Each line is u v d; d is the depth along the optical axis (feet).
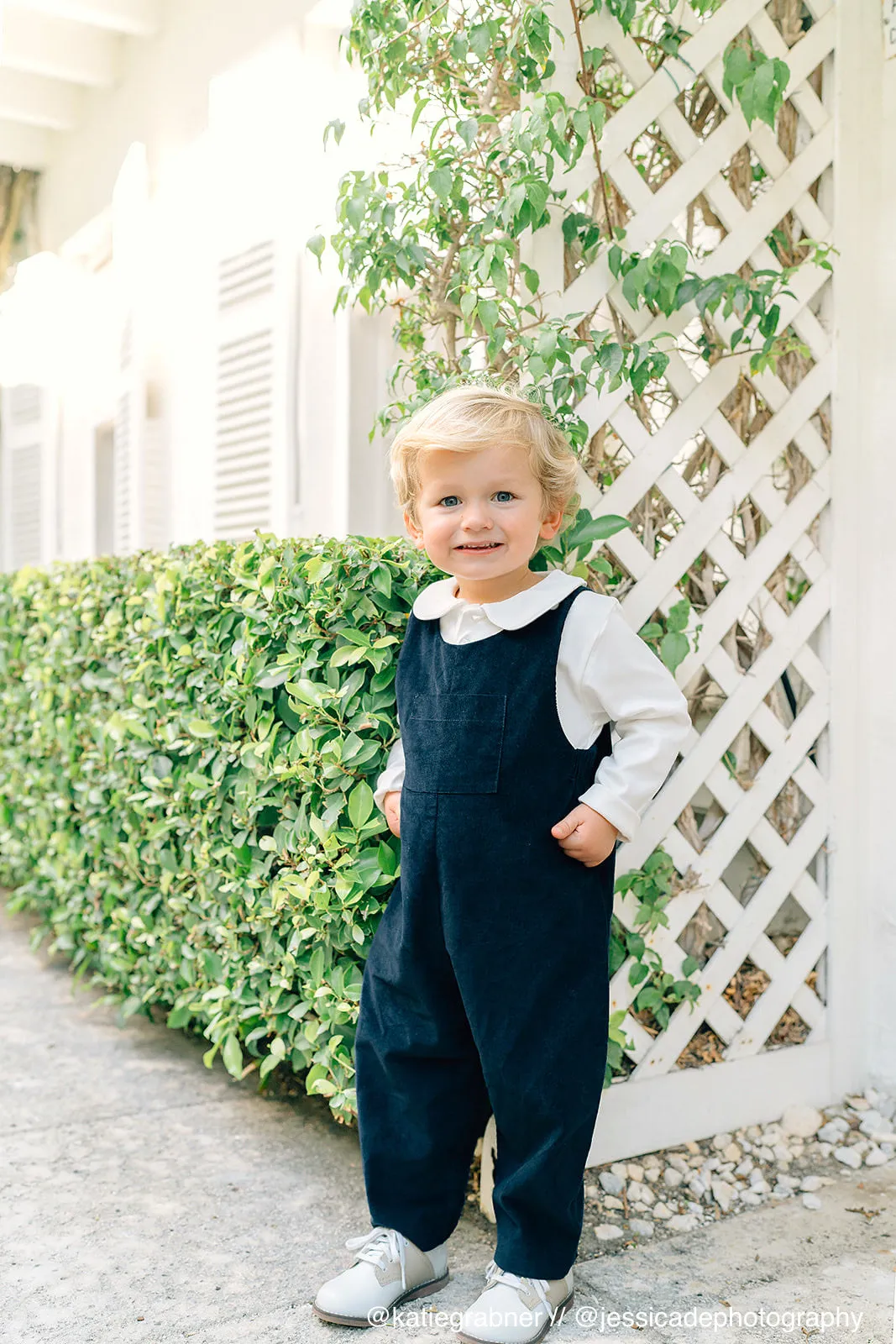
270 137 11.68
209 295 12.87
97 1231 6.24
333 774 6.39
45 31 14.71
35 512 19.06
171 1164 7.07
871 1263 5.86
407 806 5.37
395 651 6.41
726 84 6.47
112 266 15.97
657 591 6.81
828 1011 7.74
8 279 18.24
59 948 10.89
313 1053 6.92
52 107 16.63
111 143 15.71
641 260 6.39
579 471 6.29
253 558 7.43
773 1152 7.07
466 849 5.13
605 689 5.22
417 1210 5.55
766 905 7.42
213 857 7.72
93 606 9.82
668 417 6.84
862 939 7.77
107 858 9.44
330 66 10.95
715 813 7.75
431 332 8.25
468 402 5.19
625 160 6.54
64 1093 8.21
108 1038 9.37
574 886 5.23
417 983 5.41
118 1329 5.31
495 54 6.34
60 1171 6.97
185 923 8.23
